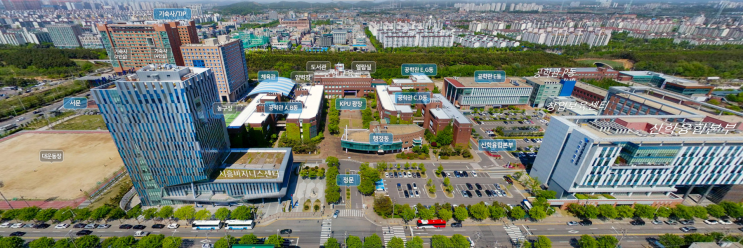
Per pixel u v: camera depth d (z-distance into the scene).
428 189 121.94
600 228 103.25
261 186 107.19
